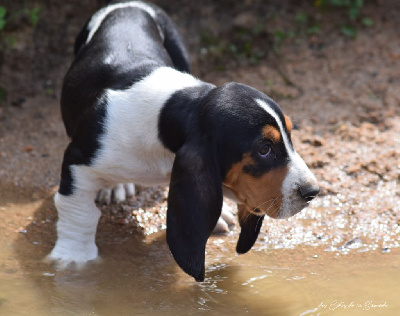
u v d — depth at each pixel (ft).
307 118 28.12
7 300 17.78
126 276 19.27
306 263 19.94
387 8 35.40
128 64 19.61
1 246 20.62
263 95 17.29
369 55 32.42
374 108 28.55
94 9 32.14
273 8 35.24
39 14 31.17
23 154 26.22
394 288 18.45
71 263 19.72
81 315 17.21
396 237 21.21
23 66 31.09
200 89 17.79
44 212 22.66
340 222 22.11
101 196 23.26
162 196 23.63
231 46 33.32
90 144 18.54
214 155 16.65
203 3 34.91
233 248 20.85
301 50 33.06
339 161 25.05
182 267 16.51
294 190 16.90
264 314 17.37
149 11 23.81
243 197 17.66
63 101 21.40
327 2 35.04
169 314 17.30
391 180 24.02
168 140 17.74
